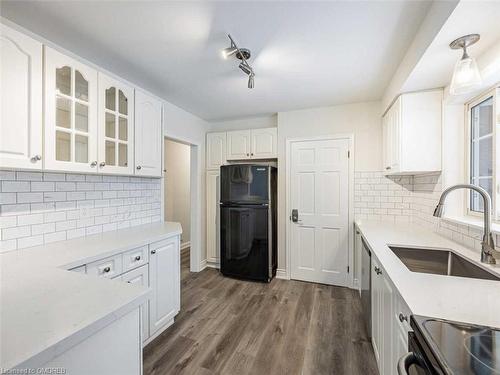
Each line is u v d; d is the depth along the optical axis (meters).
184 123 3.23
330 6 1.33
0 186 1.44
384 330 1.36
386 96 2.50
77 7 1.34
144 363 1.69
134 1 1.29
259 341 1.93
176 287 2.19
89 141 1.65
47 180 1.68
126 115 1.96
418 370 0.69
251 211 3.14
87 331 0.71
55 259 1.33
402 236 1.96
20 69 1.27
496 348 0.64
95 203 2.02
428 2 1.29
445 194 1.34
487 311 0.80
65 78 1.54
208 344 1.89
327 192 3.06
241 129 3.66
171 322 2.15
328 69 2.07
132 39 1.65
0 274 1.10
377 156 2.86
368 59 1.90
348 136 2.96
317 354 1.78
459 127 1.89
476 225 1.46
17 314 0.76
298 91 2.57
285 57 1.87
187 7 1.34
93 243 1.69
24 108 1.29
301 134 3.17
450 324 0.73
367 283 1.94
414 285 1.01
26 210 1.56
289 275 3.23
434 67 1.61
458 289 0.97
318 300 2.62
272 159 3.53
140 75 2.19
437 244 1.68
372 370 1.63
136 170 2.04
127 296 0.89
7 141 1.22
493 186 1.52
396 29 1.53
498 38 1.29
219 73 2.15
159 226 2.40
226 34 1.59
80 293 0.91
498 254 1.23
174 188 4.69
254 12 1.38
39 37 1.61
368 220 2.87
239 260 3.20
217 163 3.64
